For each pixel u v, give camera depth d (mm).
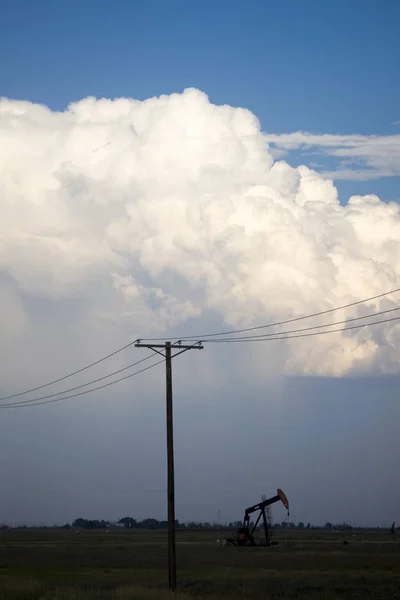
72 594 50375
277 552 130500
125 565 99125
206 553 128125
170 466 54938
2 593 54938
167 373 56188
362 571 84812
